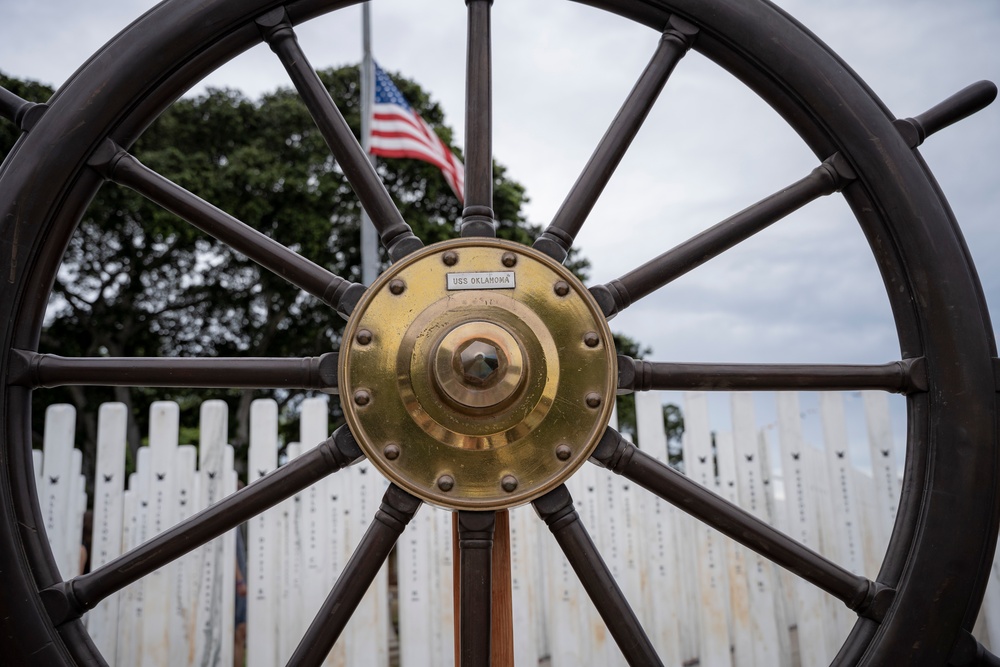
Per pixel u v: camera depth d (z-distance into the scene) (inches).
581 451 68.8
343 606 68.9
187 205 74.0
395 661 186.5
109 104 72.4
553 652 150.6
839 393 149.9
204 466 149.2
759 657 147.3
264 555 149.8
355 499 152.5
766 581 148.9
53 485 144.7
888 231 74.8
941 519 70.2
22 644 66.4
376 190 75.0
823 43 77.8
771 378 73.0
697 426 152.8
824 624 147.3
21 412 69.2
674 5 77.5
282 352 508.7
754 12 76.9
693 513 71.8
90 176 73.0
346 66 495.5
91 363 69.8
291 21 77.3
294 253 74.4
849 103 75.5
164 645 144.1
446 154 288.8
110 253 480.7
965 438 70.8
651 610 151.9
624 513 154.2
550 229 74.7
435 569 153.2
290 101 483.5
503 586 74.5
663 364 72.8
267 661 147.0
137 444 448.8
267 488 69.8
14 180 70.2
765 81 77.9
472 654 68.0
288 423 481.1
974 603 70.6
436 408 68.2
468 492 68.2
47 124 71.4
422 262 70.9
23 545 67.9
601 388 70.0
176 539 69.0
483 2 78.5
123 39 73.5
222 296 494.3
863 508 147.3
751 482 150.8
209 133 475.2
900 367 72.9
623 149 77.0
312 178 475.2
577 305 71.1
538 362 69.3
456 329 68.3
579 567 69.9
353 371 69.1
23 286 69.9
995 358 72.4
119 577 68.6
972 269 74.4
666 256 74.9
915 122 76.2
